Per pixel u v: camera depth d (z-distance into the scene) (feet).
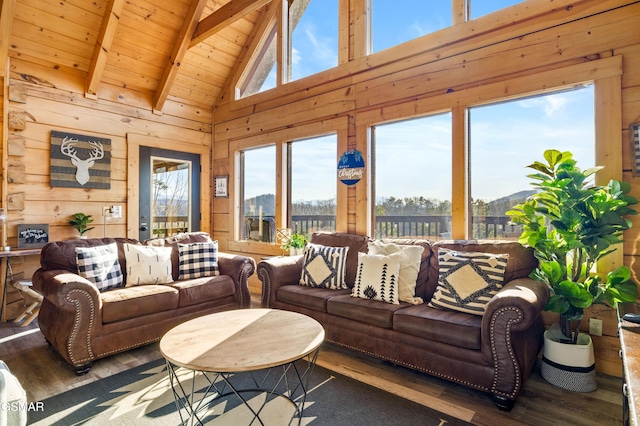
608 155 7.91
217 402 6.64
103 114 13.79
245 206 16.49
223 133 17.08
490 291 7.55
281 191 14.58
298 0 14.34
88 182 13.33
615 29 7.86
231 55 16.16
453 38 10.18
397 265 8.92
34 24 11.46
